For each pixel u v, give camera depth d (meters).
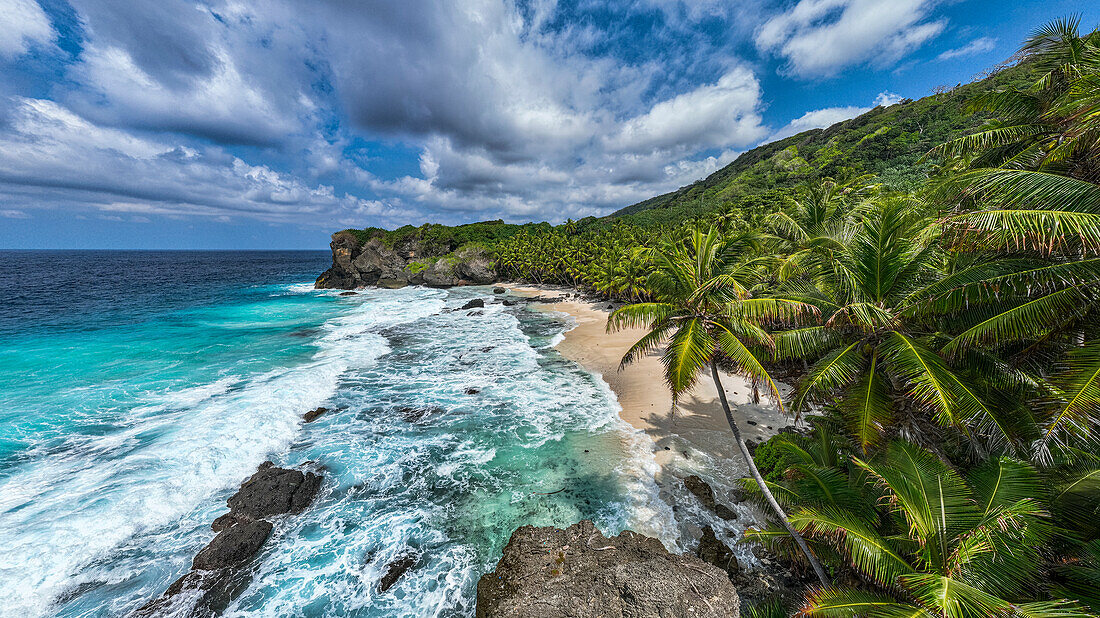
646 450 15.93
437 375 24.73
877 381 9.51
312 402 20.42
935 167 18.61
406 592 10.03
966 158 13.02
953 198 8.80
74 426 16.92
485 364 26.89
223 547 10.79
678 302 12.20
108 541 11.08
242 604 9.66
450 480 14.29
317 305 53.22
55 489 12.92
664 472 14.48
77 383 21.88
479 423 18.38
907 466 7.28
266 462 14.92
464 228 107.06
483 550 11.33
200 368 25.00
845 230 11.34
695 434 16.94
